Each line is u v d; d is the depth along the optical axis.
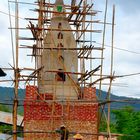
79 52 49.97
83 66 48.88
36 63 48.69
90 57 50.62
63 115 46.94
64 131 39.84
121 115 79.19
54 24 49.81
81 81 48.84
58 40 49.38
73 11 50.00
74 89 48.78
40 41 49.19
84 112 47.12
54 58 49.09
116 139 71.19
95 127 46.94
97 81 47.97
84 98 48.16
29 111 47.03
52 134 46.53
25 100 46.53
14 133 44.19
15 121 44.47
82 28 49.81
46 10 49.06
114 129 77.94
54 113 46.88
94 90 48.34
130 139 75.50
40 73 48.56
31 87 47.41
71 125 46.94
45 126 46.81
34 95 47.28
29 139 46.62
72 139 46.56
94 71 47.47
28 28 47.34
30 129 46.84
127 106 80.69
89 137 46.69
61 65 49.03
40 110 47.03
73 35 49.94
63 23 49.88
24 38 48.34
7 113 74.50
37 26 48.84
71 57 49.47
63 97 48.41
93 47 48.44
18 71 45.25
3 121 73.56
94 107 47.12
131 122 78.06
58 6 49.97
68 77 48.81
